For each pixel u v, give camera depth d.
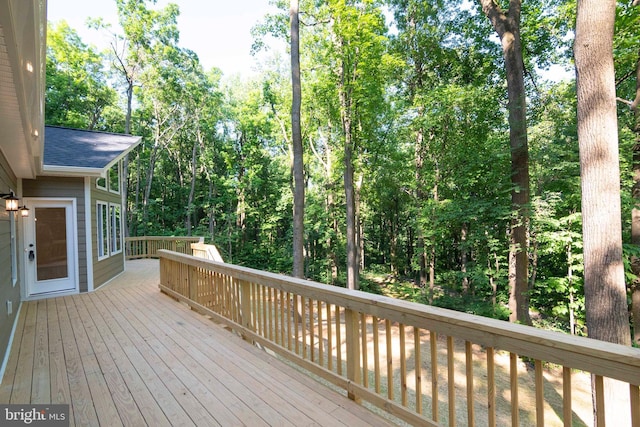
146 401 2.40
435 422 1.80
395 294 14.56
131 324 4.33
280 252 21.16
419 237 11.56
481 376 5.91
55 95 17.06
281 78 17.44
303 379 2.70
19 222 5.79
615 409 3.91
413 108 10.50
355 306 2.29
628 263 6.52
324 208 18.75
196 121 22.05
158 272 9.31
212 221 22.47
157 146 22.14
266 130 19.73
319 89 12.97
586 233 4.48
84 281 6.65
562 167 7.01
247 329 3.59
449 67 12.95
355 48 11.02
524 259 7.62
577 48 4.54
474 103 8.80
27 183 6.14
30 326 4.33
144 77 18.34
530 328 1.45
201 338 3.75
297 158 8.95
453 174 9.34
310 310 2.69
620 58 7.00
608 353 1.17
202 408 2.29
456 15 12.43
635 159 6.77
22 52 1.76
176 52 18.92
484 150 8.65
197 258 4.81
